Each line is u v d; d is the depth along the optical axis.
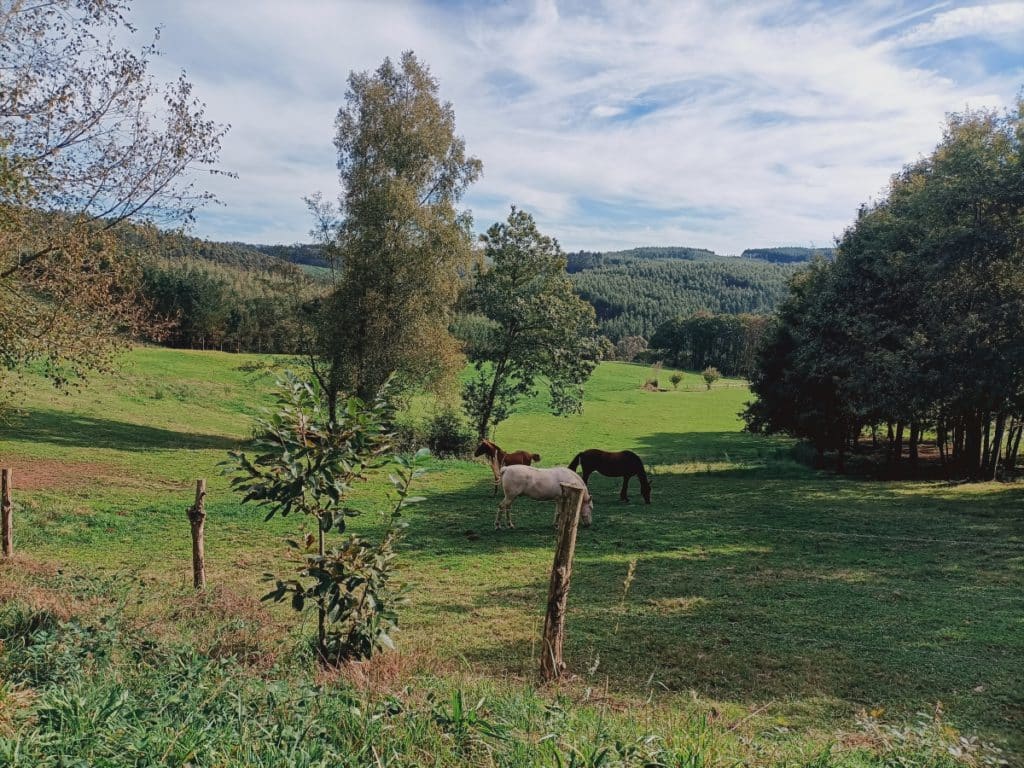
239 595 9.73
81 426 28.89
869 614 10.29
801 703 7.12
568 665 8.20
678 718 5.92
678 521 18.48
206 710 4.32
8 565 9.96
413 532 16.83
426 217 30.33
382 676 6.03
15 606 6.96
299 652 6.41
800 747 5.37
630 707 6.34
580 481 17.44
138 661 5.66
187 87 15.59
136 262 17.03
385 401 6.59
